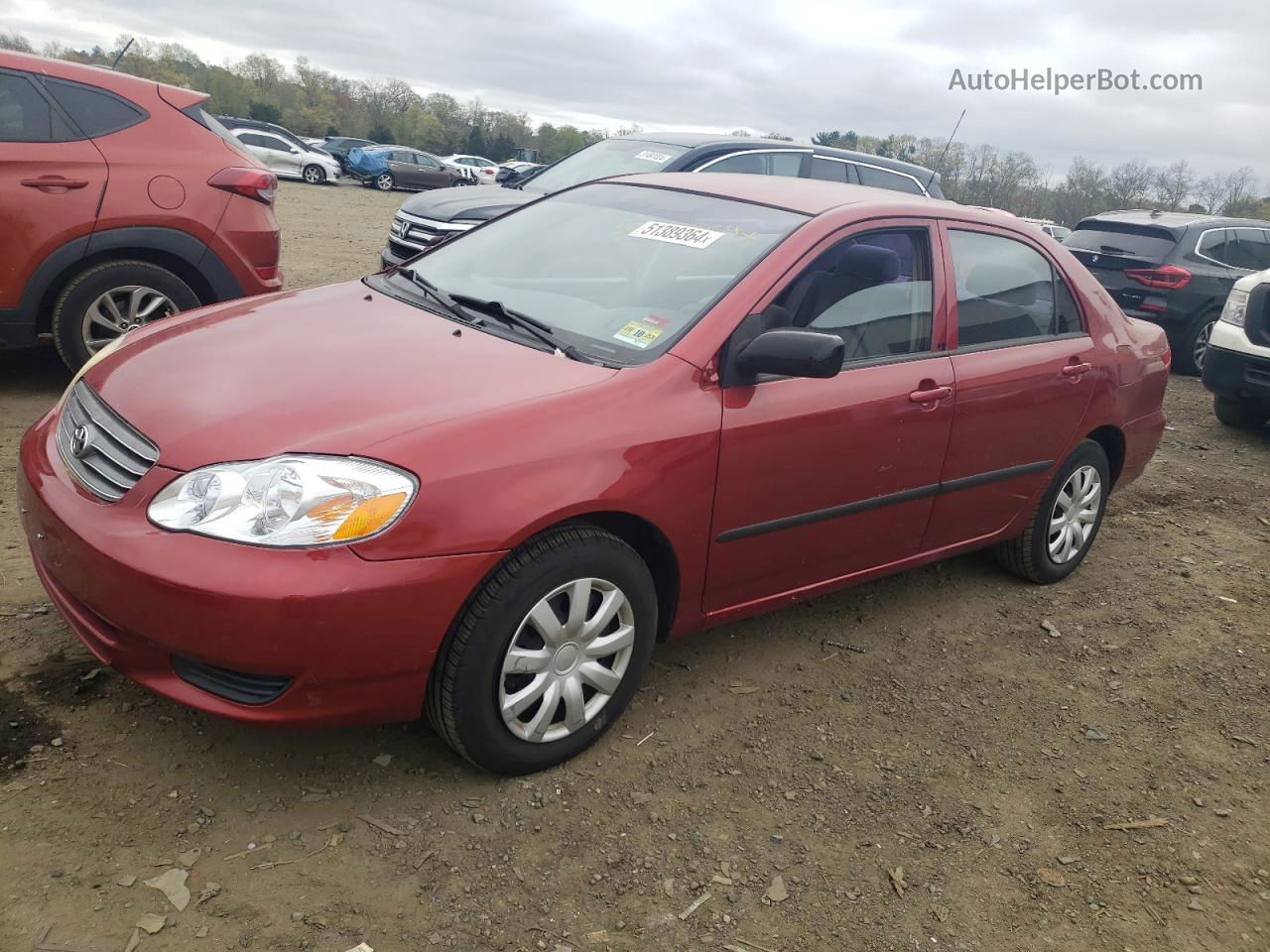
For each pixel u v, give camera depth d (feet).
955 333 12.57
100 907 7.30
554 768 9.58
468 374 9.36
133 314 18.53
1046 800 10.20
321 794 8.80
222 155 19.24
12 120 17.11
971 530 13.65
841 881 8.67
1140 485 21.47
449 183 117.29
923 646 13.17
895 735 11.01
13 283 17.20
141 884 7.57
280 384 9.00
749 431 10.09
